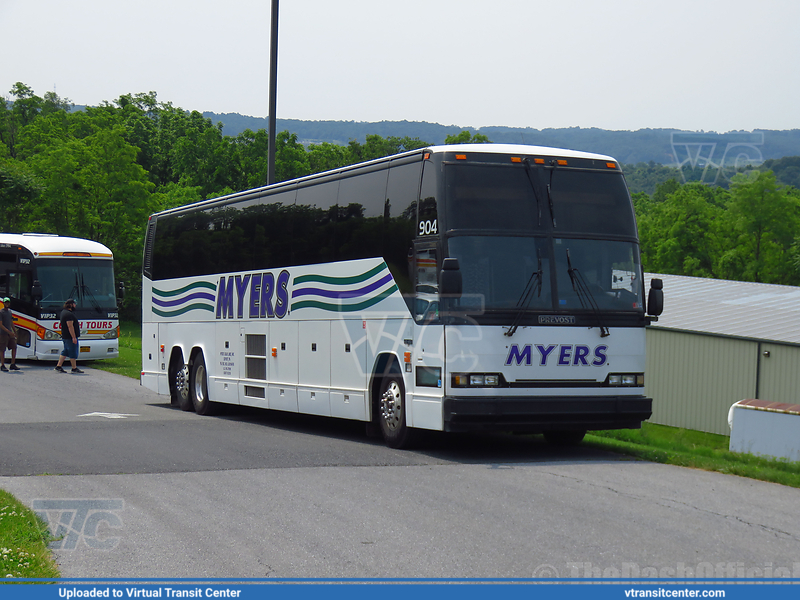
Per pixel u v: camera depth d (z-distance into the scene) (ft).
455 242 39.19
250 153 315.17
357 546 24.03
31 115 371.15
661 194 286.25
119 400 71.46
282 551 23.63
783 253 270.46
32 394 72.64
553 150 42.06
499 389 38.68
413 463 38.09
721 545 24.03
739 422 49.52
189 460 38.24
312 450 41.78
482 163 40.42
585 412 39.63
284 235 54.03
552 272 39.99
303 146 341.00
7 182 219.20
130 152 234.99
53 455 39.40
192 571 21.95
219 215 62.64
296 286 52.34
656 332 123.85
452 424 38.47
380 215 44.47
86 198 231.50
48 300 104.22
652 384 124.16
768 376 111.04
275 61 73.61
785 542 24.45
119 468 36.09
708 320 123.34
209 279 63.16
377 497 30.37
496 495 30.68
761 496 31.14
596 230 41.14
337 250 48.32
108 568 22.25
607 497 30.37
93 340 104.99
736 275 270.87
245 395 58.08
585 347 40.01
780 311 128.77
